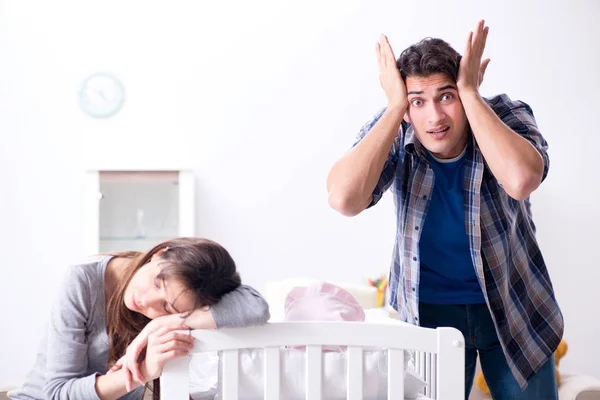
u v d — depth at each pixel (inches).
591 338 150.6
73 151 147.6
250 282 149.4
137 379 56.1
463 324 74.2
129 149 148.5
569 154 151.3
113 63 148.6
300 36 151.1
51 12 147.6
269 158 150.5
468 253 71.5
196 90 149.7
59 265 146.7
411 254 71.2
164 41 149.3
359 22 151.6
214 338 56.6
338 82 151.5
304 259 150.6
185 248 58.2
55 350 60.7
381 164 66.7
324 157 151.2
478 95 65.4
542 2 151.6
